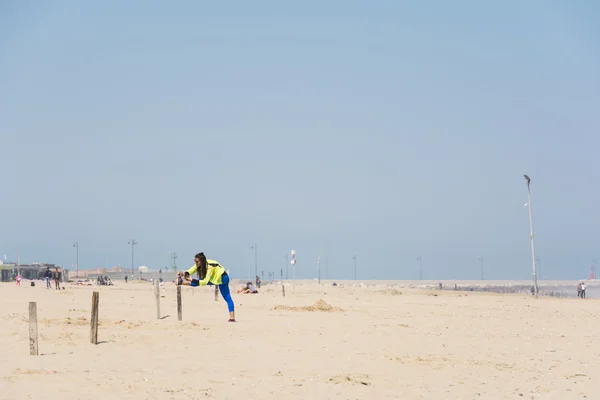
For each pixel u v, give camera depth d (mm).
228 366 15031
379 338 20719
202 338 19766
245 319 26266
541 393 12930
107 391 11766
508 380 14172
